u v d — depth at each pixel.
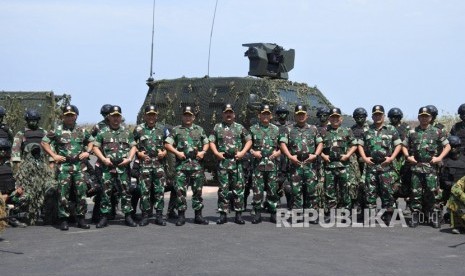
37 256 7.51
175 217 11.44
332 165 10.88
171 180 11.24
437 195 10.42
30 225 10.21
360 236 9.30
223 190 10.50
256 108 16.06
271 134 10.68
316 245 8.41
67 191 9.72
